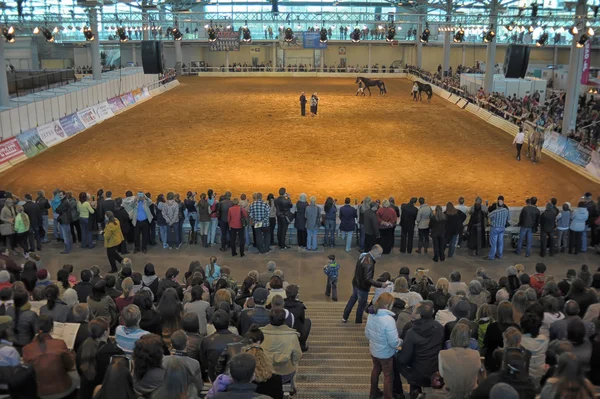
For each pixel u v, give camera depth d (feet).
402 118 119.24
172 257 52.42
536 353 20.34
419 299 28.02
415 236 57.06
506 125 109.91
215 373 19.63
